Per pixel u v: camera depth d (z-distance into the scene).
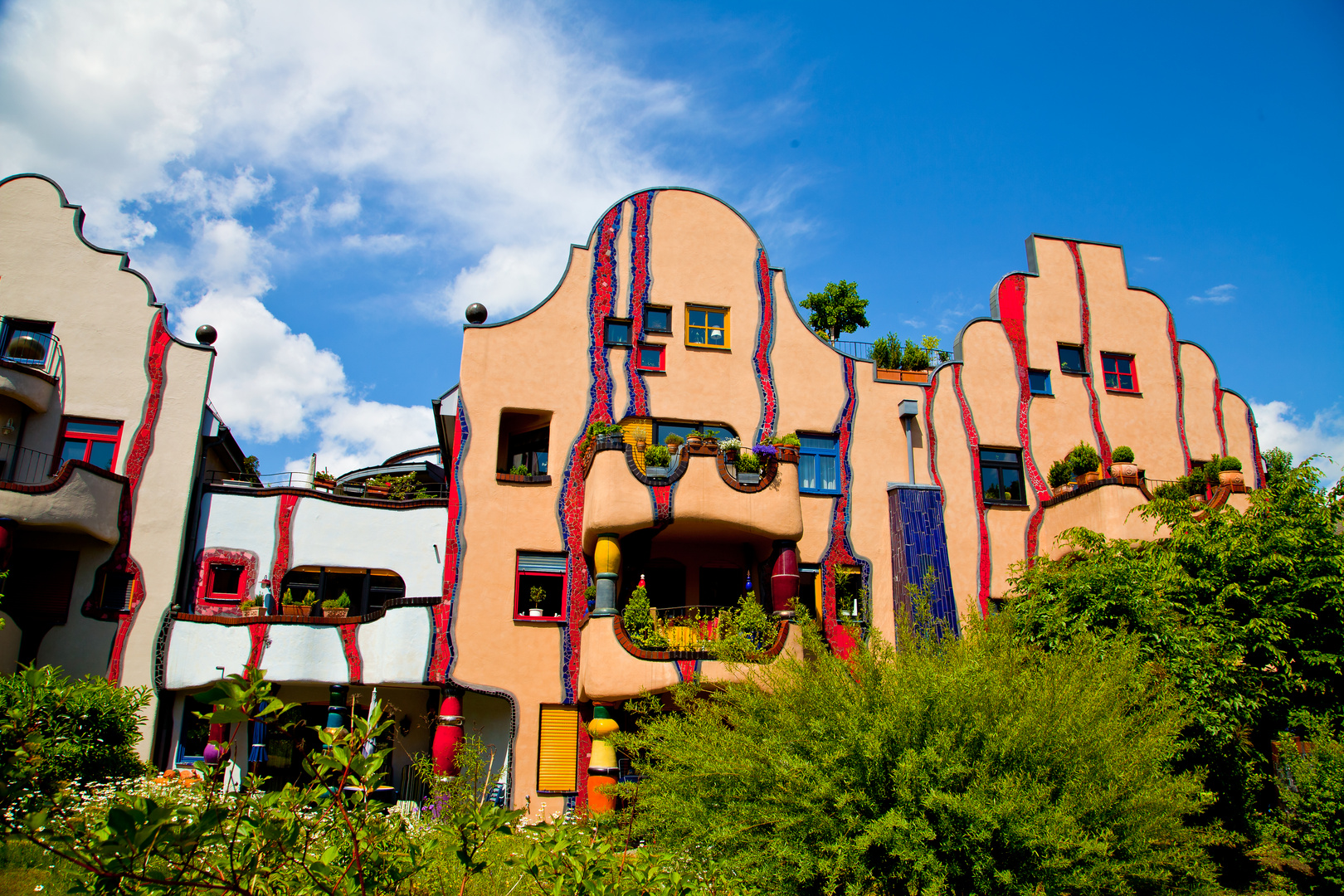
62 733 13.27
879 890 9.79
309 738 19.80
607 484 18.25
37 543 19.02
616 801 16.89
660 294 21.72
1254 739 15.65
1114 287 24.28
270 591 20.14
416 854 5.50
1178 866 10.23
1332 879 12.86
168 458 20.22
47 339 20.25
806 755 10.75
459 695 18.62
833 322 32.84
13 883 9.78
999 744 10.05
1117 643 12.96
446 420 22.16
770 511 18.72
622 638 17.42
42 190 21.08
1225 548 15.86
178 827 4.49
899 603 20.38
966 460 22.02
